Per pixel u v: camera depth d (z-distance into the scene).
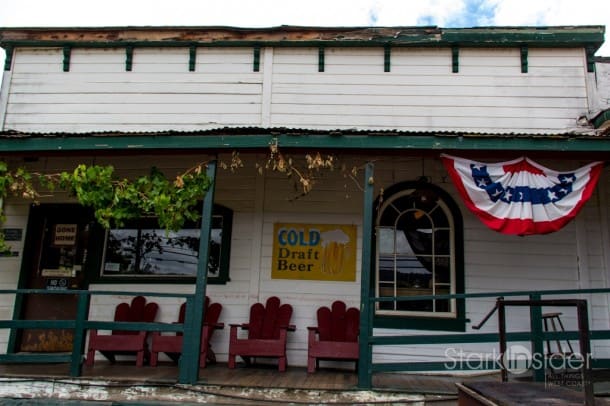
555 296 6.26
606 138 4.95
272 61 7.12
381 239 6.60
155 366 5.89
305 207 6.69
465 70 6.91
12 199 6.99
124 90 7.19
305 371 5.81
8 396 5.03
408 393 4.79
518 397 2.88
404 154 5.45
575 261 6.32
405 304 6.41
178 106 7.10
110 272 6.80
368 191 5.18
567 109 6.71
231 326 5.86
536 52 6.90
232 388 4.89
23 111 7.21
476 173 5.26
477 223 6.47
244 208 6.74
